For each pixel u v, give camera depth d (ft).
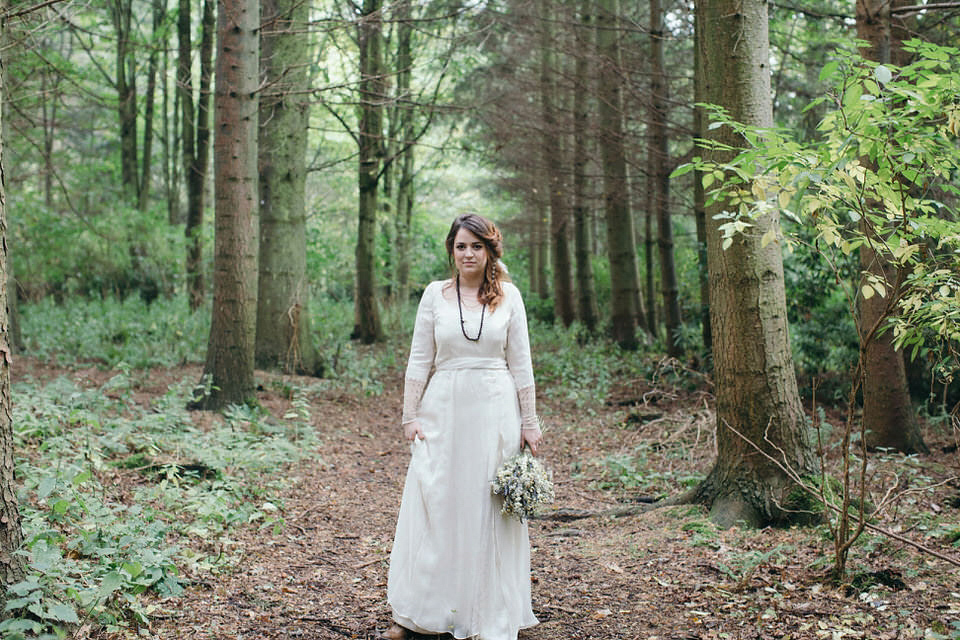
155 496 15.07
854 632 10.22
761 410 15.12
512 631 10.12
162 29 46.75
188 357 35.99
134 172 62.90
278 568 12.98
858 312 24.12
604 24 37.40
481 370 10.57
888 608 10.85
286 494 17.83
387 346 47.75
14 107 28.30
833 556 12.66
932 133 9.68
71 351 36.35
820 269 28.22
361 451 23.48
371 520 16.56
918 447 21.57
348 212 72.33
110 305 50.85
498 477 10.20
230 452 18.52
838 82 10.61
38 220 54.39
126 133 62.08
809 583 11.93
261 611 11.08
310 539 14.87
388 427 27.43
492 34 34.19
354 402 30.83
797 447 15.17
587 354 41.86
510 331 10.83
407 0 26.76
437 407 10.59
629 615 11.27
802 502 14.73
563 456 23.68
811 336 30.09
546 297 80.69
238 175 24.67
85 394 22.29
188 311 48.93
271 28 32.78
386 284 62.18
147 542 11.65
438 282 11.08
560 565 13.55
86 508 12.16
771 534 14.35
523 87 37.14
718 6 15.10
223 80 24.29
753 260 15.10
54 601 8.82
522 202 57.88
